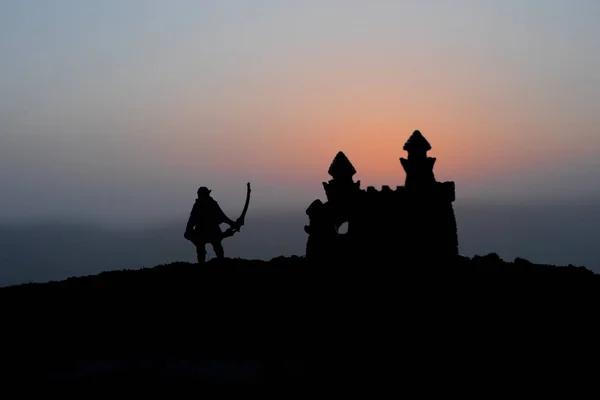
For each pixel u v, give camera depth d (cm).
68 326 1861
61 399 1490
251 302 1964
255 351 1700
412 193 2048
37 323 1880
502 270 2123
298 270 2173
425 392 1455
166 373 1596
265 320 1861
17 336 1805
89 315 1925
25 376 1603
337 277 2039
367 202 2080
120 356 1698
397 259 2020
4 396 1509
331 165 2150
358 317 1850
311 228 2139
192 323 1859
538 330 1717
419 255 2022
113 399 1488
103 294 2069
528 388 1455
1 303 2025
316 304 1928
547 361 1572
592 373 1512
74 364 1658
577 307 1830
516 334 1702
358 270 2034
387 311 1870
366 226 2064
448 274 2017
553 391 1438
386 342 1711
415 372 1553
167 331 1820
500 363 1572
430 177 2072
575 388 1448
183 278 2173
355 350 1673
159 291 2069
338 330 1786
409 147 2078
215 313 1908
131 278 2228
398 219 2042
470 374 1531
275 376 1558
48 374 1611
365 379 1532
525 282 2003
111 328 1852
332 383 1523
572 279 2047
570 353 1603
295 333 1786
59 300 2033
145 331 1827
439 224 2041
